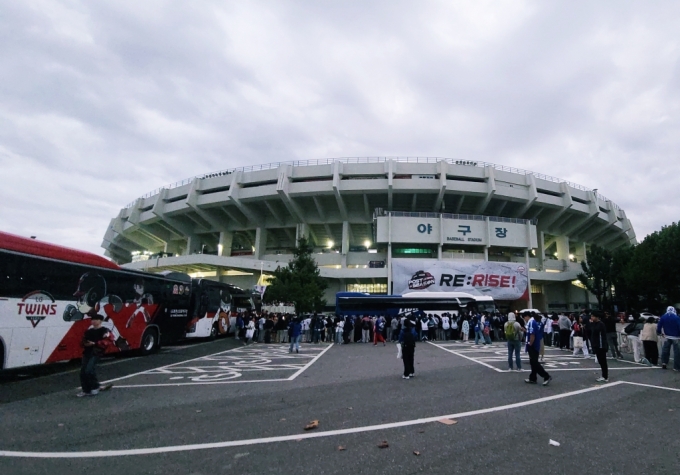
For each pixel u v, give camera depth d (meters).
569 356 15.99
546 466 4.23
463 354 16.94
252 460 4.42
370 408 6.95
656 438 5.23
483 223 50.38
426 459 4.43
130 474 4.04
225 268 52.78
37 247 10.64
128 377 10.84
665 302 33.75
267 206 53.22
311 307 34.31
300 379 10.37
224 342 23.16
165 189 59.75
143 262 56.06
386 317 27.02
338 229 59.88
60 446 4.96
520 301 48.56
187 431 5.59
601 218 59.00
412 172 49.81
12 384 9.64
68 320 11.42
